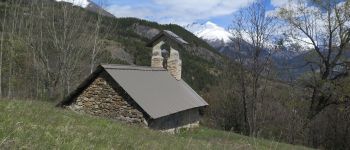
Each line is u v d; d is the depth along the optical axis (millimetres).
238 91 53500
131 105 28156
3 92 47250
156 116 27547
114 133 13328
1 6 56219
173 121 32156
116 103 28594
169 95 32875
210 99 58594
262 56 49312
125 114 28281
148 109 27641
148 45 39781
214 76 85812
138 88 29438
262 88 50406
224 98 56656
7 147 6914
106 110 28797
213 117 57469
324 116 54406
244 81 50875
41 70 48594
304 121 47625
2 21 53781
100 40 54750
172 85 35781
